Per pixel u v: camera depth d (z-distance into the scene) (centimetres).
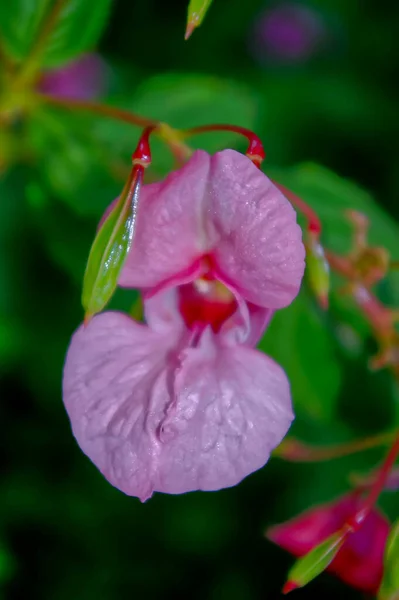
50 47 30
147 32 51
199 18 25
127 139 31
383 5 55
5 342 34
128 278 26
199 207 26
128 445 26
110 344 26
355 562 29
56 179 31
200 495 37
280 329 30
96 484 37
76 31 31
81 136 31
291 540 29
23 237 35
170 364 26
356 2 55
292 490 36
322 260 27
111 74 47
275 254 26
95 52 44
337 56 54
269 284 26
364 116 48
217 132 32
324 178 31
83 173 31
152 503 37
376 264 29
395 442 27
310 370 30
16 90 30
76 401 26
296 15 53
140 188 25
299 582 26
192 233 26
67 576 37
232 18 53
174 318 26
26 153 31
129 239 25
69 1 30
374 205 31
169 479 26
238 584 37
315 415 31
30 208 31
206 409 26
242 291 26
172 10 52
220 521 37
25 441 37
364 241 30
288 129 47
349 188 31
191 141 32
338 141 47
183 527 37
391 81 52
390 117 48
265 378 26
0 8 30
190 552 37
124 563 37
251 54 53
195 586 37
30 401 37
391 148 47
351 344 31
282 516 35
